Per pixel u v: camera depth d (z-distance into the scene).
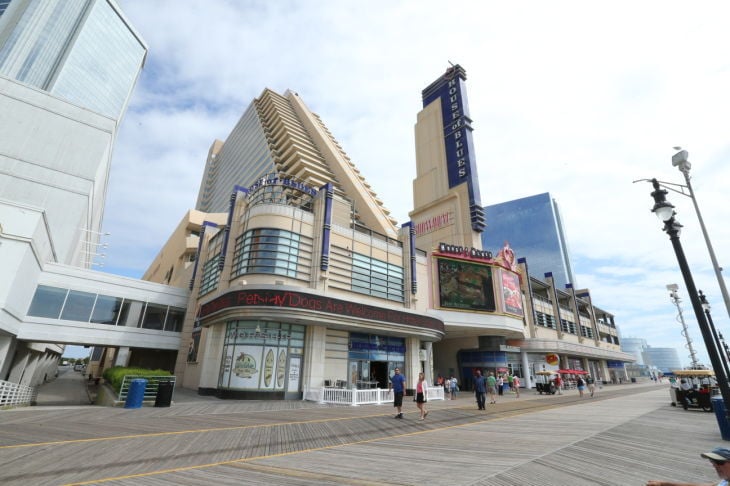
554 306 51.62
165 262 60.12
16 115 32.56
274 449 8.12
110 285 25.81
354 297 24.42
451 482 5.61
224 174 106.00
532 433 10.35
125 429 9.92
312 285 22.66
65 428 9.76
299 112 88.19
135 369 19.03
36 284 22.11
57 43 84.94
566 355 50.91
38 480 5.57
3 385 14.68
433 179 47.75
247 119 98.75
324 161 70.81
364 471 6.28
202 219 53.94
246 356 20.20
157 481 5.67
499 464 6.74
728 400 6.88
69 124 35.19
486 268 34.84
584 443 8.75
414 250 29.64
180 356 28.22
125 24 104.62
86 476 5.84
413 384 26.66
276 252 22.03
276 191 25.20
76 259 42.06
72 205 33.72
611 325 75.69
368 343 25.38
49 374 48.38
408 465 6.69
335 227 25.14
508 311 34.53
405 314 25.73
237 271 22.77
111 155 45.50
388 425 11.82
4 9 81.38
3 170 31.02
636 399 23.69
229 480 5.75
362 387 24.00
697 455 7.50
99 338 24.56
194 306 29.55
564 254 192.25
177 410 14.38
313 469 6.43
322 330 22.78
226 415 13.45
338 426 11.45
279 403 18.34
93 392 30.66
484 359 37.25
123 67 103.00
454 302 31.67
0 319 16.69
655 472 6.20
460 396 27.48
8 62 75.50
